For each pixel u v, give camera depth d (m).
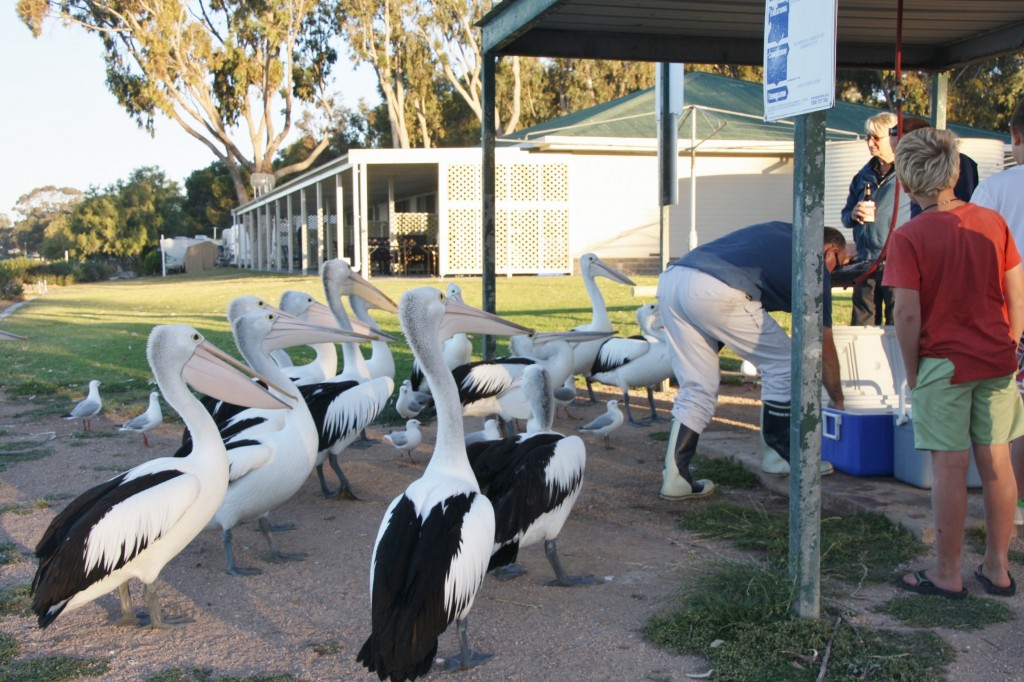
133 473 4.45
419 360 4.37
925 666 3.66
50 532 4.16
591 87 53.22
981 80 37.28
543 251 30.45
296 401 5.43
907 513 5.31
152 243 67.81
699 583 4.52
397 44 49.06
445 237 29.34
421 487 4.08
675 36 8.45
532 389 5.62
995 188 4.82
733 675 3.66
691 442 6.16
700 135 30.89
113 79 52.31
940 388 4.24
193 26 49.16
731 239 6.14
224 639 4.26
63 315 22.38
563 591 4.73
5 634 4.35
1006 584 4.39
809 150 3.85
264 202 42.81
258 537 5.79
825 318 6.02
